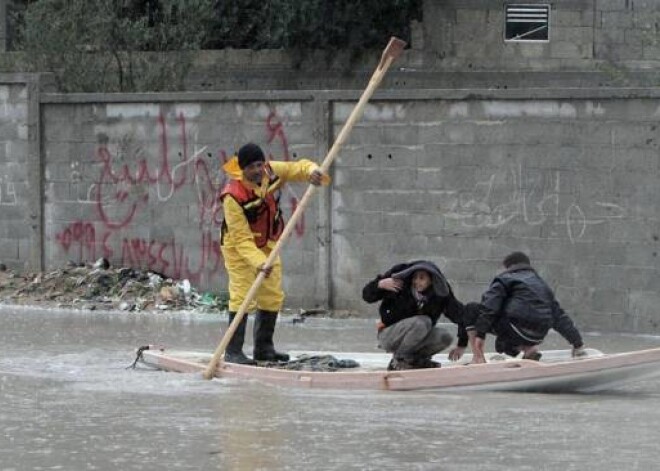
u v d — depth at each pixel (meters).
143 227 47.09
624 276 39.84
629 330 39.81
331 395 27.36
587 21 65.06
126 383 29.03
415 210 42.59
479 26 65.62
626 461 20.83
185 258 46.41
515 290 28.59
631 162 39.56
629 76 64.50
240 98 44.84
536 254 40.94
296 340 37.62
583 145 40.12
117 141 47.28
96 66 58.22
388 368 29.72
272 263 30.33
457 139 41.88
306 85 67.25
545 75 65.31
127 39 58.56
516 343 28.66
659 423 24.12
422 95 42.16
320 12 65.38
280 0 65.88
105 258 47.78
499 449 21.75
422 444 22.14
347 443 22.25
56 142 48.31
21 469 20.50
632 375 27.62
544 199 40.72
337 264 43.84
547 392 27.69
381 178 42.97
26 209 49.00
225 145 45.31
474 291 41.81
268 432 23.22
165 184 46.56
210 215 45.81
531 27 65.56
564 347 36.81
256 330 31.70
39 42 57.25
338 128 43.56
